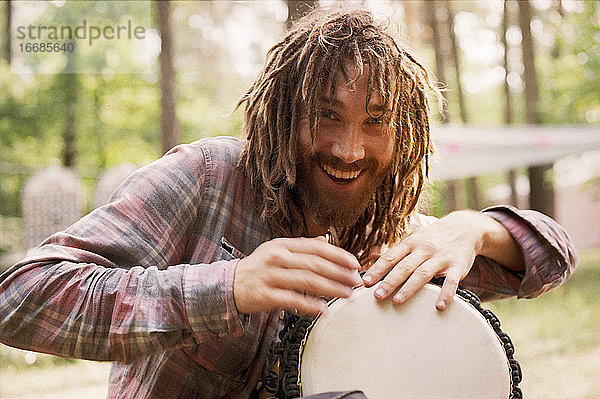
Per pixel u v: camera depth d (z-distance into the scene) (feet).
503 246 4.54
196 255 4.12
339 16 4.06
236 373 4.32
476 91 77.51
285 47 4.13
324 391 3.84
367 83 3.85
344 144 3.88
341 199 4.06
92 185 51.31
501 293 4.83
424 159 4.46
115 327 3.47
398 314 3.93
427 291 3.97
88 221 3.85
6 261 39.09
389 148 4.04
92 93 51.49
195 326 3.44
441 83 4.56
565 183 44.24
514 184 47.44
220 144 4.32
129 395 4.36
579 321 19.93
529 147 25.36
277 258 3.40
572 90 36.88
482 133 25.34
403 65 4.06
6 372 16.51
